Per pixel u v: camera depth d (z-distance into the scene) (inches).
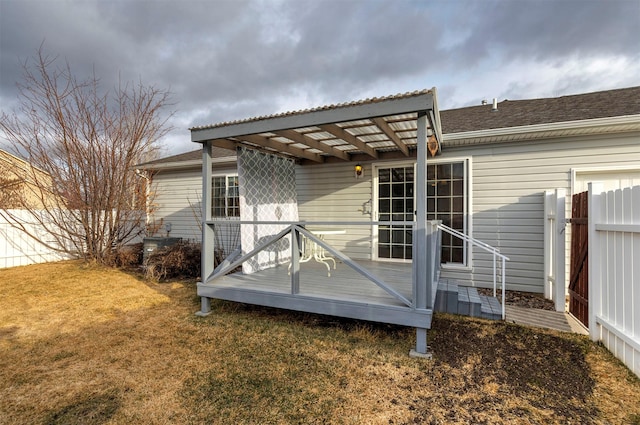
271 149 205.9
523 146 205.9
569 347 124.7
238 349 129.4
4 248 300.7
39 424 85.1
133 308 185.6
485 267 215.6
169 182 368.8
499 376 106.7
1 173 347.6
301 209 273.6
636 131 182.7
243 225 190.1
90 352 127.8
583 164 192.7
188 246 284.8
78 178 303.4
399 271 199.9
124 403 93.7
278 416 87.0
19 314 175.0
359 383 103.3
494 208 213.2
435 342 134.9
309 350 128.1
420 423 83.7
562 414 86.3
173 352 127.1
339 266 224.1
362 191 251.9
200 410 90.0
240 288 161.8
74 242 317.1
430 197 230.8
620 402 90.8
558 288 170.1
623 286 110.3
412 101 121.0
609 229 117.4
